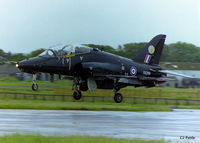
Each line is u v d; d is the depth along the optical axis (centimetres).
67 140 3606
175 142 4091
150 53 10069
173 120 6194
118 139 3831
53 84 16312
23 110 6831
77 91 9062
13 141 3509
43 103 8231
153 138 4288
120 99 9406
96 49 8931
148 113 7281
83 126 4984
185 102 10700
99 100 9931
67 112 6738
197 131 5053
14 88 12875
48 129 4606
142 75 9712
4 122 5131
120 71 9125
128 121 5778
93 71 8481
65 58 8275
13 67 18888
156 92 13400
